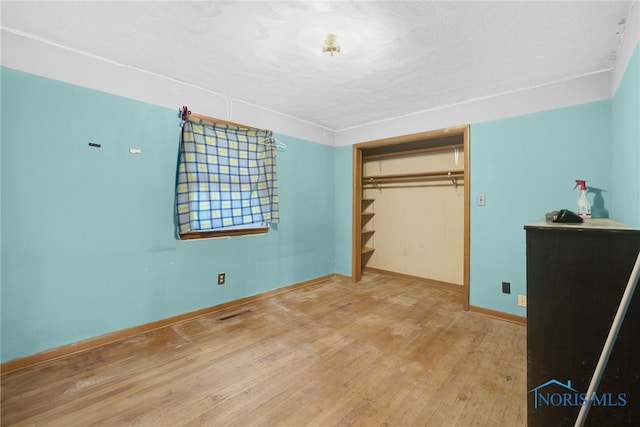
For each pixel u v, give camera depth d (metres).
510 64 2.18
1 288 1.83
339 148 4.20
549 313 1.30
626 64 1.71
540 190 2.56
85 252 2.14
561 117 2.45
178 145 2.60
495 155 2.80
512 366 1.98
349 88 2.66
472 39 1.84
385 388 1.74
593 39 1.83
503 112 2.74
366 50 1.98
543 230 1.31
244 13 1.61
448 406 1.59
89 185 2.14
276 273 3.47
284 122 3.47
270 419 1.49
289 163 3.56
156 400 1.62
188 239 2.68
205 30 1.78
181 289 2.66
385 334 2.45
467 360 2.05
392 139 3.59
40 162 1.94
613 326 1.01
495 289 2.82
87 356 2.06
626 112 1.74
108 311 2.25
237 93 2.81
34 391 1.68
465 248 2.99
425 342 2.31
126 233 2.33
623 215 1.84
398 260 4.42
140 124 2.37
